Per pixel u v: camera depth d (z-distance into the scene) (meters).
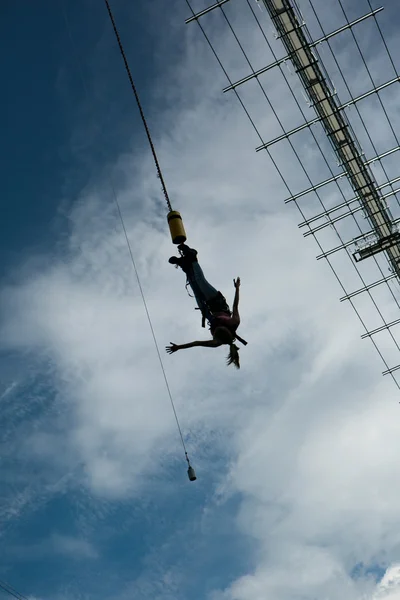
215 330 10.85
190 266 11.70
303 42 18.83
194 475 13.24
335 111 19.69
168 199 12.40
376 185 20.83
